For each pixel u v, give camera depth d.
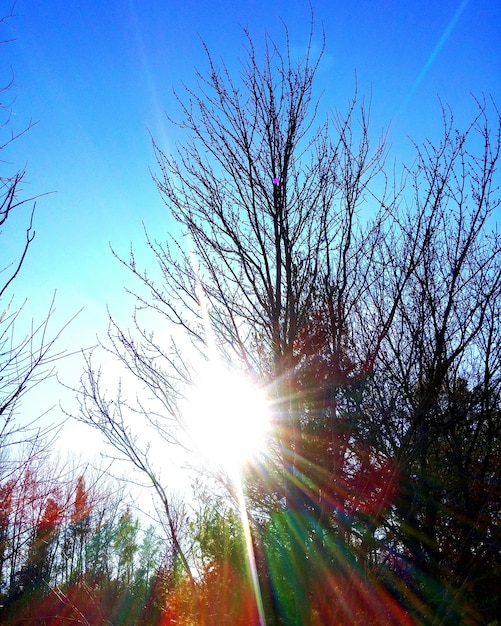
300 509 5.17
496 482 6.04
